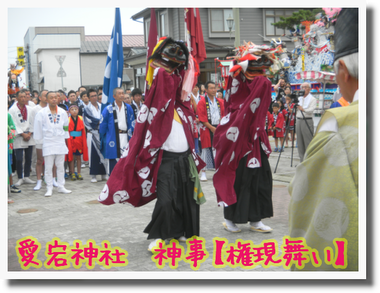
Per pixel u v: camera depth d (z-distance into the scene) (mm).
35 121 6934
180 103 4191
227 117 4535
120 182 4062
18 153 7988
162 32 20875
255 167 4418
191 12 5848
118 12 7852
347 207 1334
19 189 7477
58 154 7039
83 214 5652
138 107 8562
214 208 5793
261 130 4391
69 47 29406
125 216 5492
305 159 1479
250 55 4336
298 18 18906
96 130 8070
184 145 4125
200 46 6043
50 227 5043
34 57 32812
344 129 1388
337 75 1463
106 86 7949
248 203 4480
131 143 4047
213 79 20359
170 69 3947
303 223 1460
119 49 7918
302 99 8375
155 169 4055
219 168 4531
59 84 29547
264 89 4312
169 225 3992
